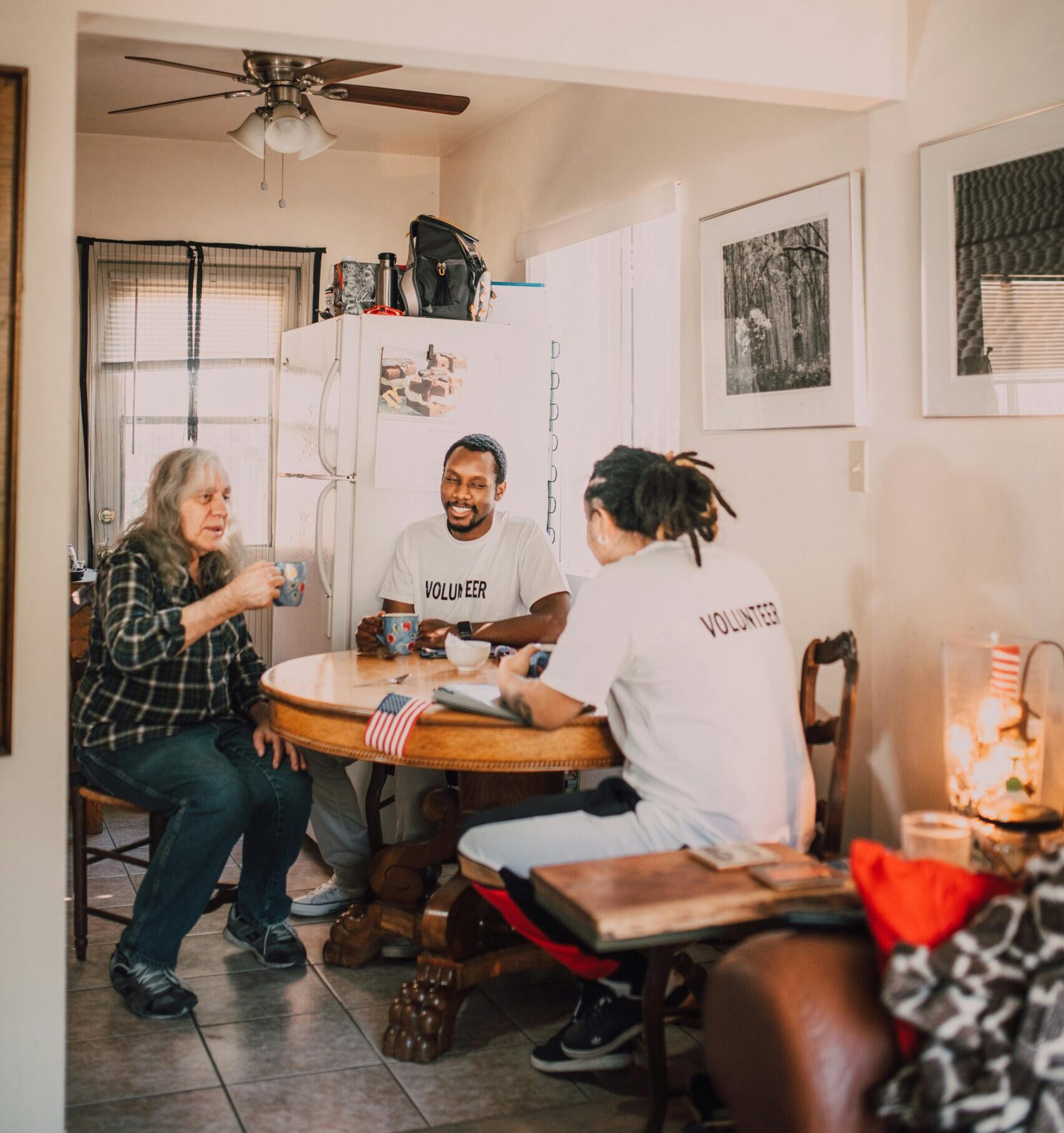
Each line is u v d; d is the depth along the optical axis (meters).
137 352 5.23
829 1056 1.42
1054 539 2.26
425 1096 2.21
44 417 1.92
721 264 3.21
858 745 2.80
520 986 2.74
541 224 4.40
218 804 2.53
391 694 2.38
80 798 2.79
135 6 1.98
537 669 2.48
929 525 2.57
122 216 5.19
